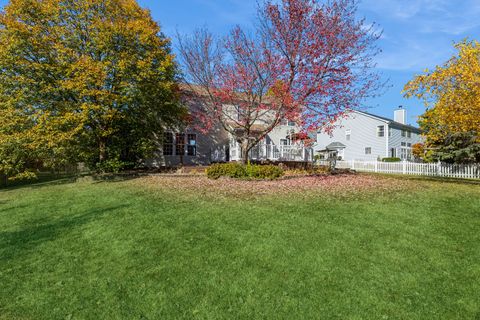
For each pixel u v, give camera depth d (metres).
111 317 3.19
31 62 12.83
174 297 3.53
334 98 11.52
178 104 17.17
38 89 13.02
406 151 33.31
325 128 12.12
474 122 9.96
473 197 8.58
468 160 16.53
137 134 16.12
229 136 21.06
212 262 4.39
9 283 3.92
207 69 13.59
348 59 11.32
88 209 7.66
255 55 12.56
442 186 10.89
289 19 11.55
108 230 5.86
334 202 7.94
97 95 13.03
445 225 5.91
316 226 5.85
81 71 12.64
